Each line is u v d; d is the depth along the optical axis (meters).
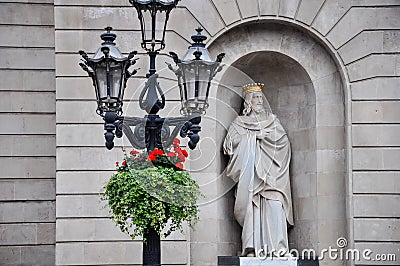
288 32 34.34
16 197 35.91
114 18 33.47
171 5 25.67
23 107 36.12
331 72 34.38
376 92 33.88
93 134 33.16
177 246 33.09
